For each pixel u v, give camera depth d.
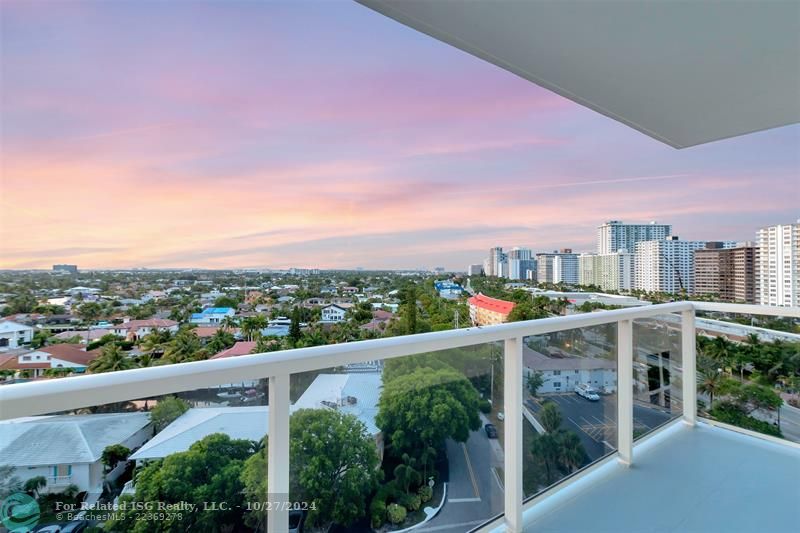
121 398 0.83
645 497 1.88
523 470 1.72
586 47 1.70
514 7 1.44
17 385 0.72
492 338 1.56
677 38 1.62
